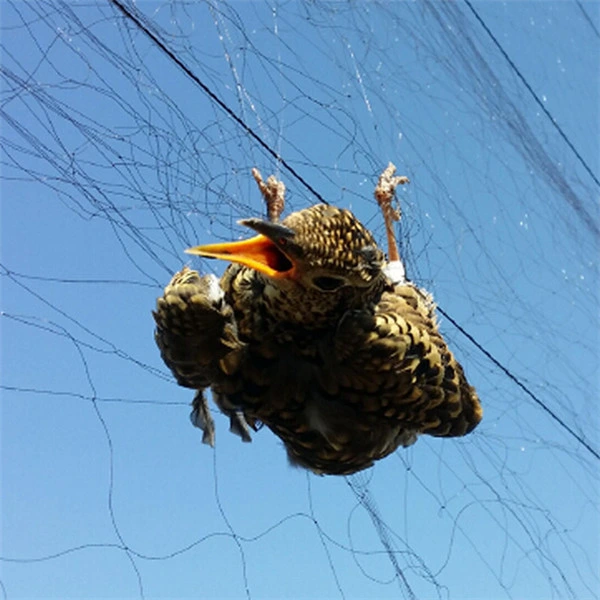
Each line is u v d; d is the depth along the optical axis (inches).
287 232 11.1
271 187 14.3
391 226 14.9
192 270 12.7
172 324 12.1
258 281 12.3
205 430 14.1
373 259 11.7
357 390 12.5
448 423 13.3
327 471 13.8
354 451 13.1
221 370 12.4
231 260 11.4
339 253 11.4
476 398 14.0
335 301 11.9
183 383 12.8
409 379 12.4
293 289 11.8
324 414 12.7
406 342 12.2
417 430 13.4
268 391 12.6
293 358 12.6
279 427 13.1
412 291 13.5
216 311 12.1
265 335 12.4
